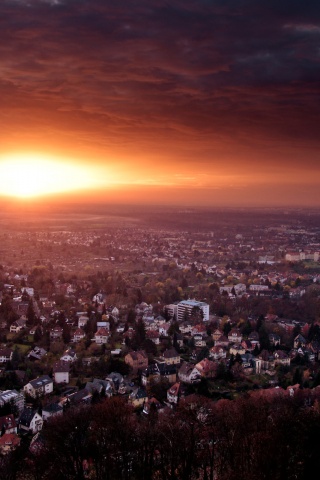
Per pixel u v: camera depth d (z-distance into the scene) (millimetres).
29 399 169625
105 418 102812
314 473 81625
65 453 99375
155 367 196125
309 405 150375
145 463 96750
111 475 96062
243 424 96875
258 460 83500
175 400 170250
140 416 147375
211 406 120375
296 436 87875
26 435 146000
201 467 97250
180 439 96812
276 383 193750
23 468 109000
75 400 163625
